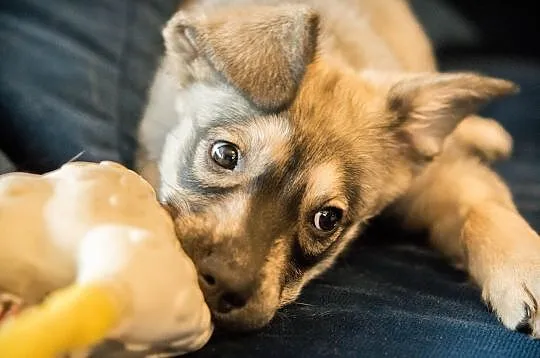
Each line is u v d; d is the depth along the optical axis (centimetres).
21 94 50
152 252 30
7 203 31
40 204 31
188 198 40
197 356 34
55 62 52
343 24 54
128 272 29
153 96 50
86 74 52
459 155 51
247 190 39
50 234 30
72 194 31
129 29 57
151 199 33
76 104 50
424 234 50
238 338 36
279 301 39
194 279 32
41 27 54
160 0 59
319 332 36
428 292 41
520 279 39
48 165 47
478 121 53
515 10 74
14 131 49
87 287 28
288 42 39
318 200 41
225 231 38
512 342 35
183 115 44
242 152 40
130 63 55
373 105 45
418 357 34
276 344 35
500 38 72
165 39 45
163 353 32
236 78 39
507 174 56
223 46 40
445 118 47
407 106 46
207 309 32
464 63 69
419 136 47
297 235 40
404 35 60
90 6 57
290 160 40
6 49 52
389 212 49
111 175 33
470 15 73
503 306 38
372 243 49
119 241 30
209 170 40
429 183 48
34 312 27
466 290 42
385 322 37
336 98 44
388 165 46
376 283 42
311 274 42
